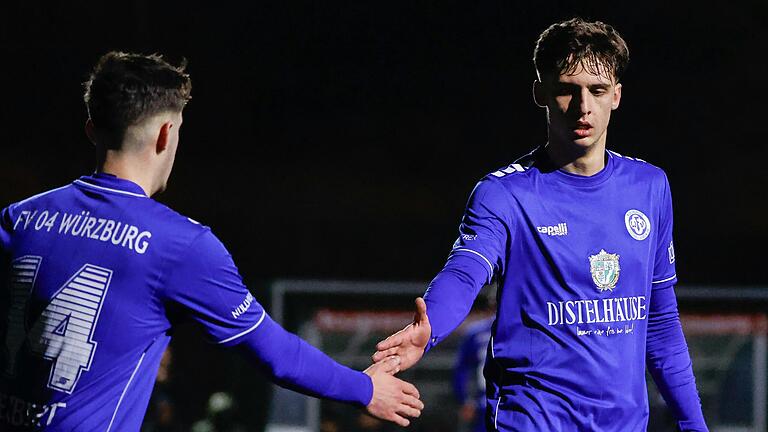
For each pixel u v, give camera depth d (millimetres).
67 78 50062
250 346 8758
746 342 39188
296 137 53062
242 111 52531
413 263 52750
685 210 53938
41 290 8242
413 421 37906
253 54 52312
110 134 8547
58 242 8359
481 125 53875
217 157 52281
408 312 38219
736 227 53719
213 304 8469
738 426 39031
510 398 10500
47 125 50062
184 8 50906
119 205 8406
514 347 10555
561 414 10312
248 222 52188
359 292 39062
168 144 8703
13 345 8305
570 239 10484
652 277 11102
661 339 11398
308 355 9078
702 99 54156
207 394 44438
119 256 8242
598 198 10656
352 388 9266
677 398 11430
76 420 8031
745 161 54094
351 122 53438
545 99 10703
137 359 8258
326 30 53000
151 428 31703
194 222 8578
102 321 8141
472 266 10180
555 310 10430
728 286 52969
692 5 53250
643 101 54375
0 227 8711
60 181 50062
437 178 53688
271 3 52156
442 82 53719
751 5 53094
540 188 10602
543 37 10578
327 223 52625
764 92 53844
